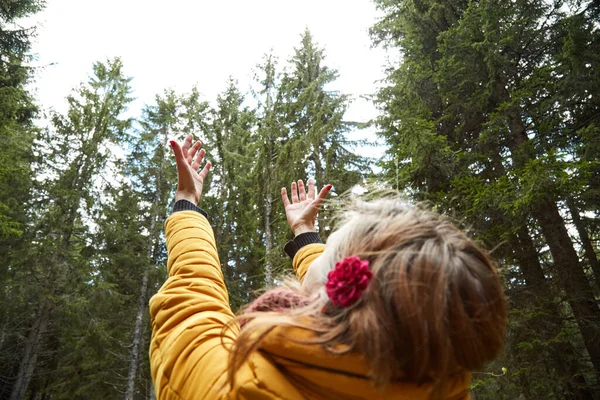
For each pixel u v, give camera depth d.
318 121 11.69
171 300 0.93
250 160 14.12
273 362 0.75
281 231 11.62
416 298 0.67
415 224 0.80
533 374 5.62
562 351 5.75
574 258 6.29
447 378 0.70
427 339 0.66
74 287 15.49
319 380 0.70
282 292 0.90
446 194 6.51
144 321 16.70
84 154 18.02
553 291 6.15
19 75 13.49
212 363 0.78
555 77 7.78
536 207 5.96
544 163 5.65
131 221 17.45
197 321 0.86
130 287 17.58
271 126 12.34
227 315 0.92
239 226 16.23
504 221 6.29
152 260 17.39
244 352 0.71
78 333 15.78
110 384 16.73
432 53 9.81
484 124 7.21
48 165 18.09
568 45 6.85
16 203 15.50
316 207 1.55
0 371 18.66
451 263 0.72
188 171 1.31
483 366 0.73
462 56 7.82
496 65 7.67
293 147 11.41
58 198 16.39
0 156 11.28
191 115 18.45
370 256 0.76
